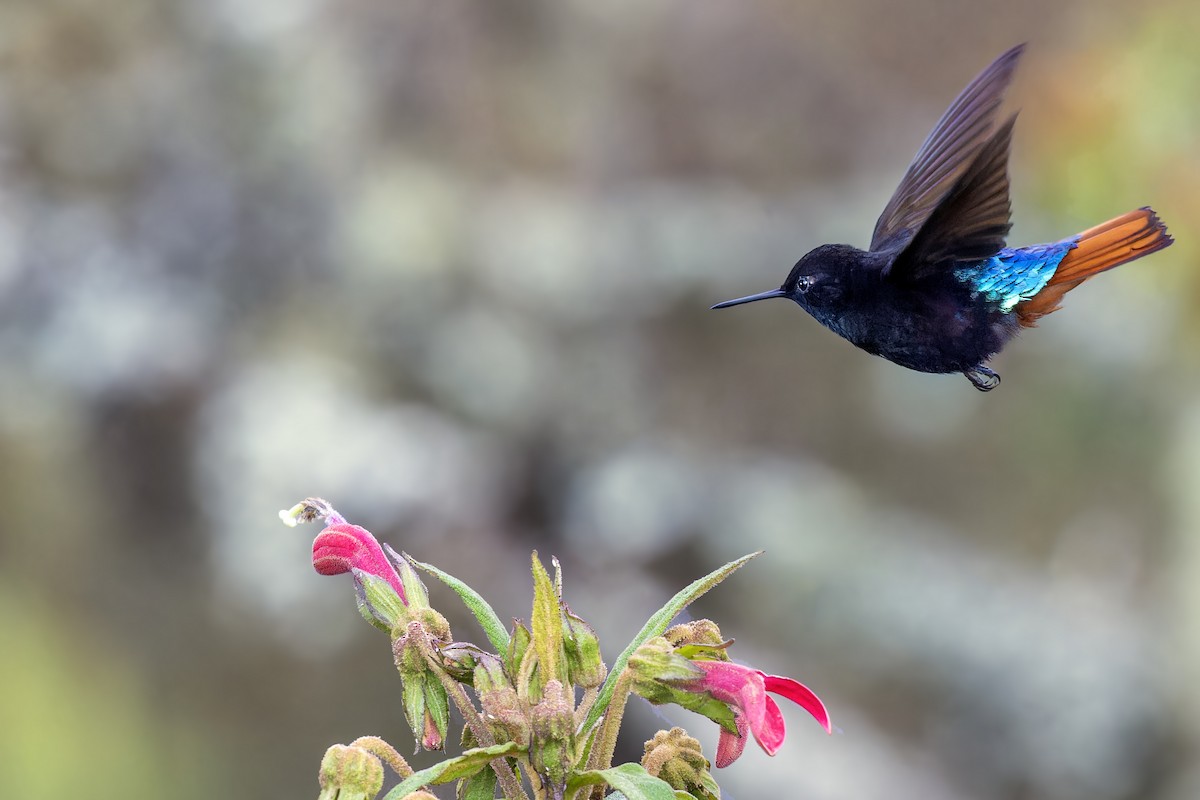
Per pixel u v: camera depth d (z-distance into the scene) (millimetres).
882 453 12805
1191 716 11516
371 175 12688
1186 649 11852
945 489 12656
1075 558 12375
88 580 11578
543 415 12086
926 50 13961
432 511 11266
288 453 11297
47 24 12289
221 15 12453
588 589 11438
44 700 11242
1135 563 12289
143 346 11461
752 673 2855
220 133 12352
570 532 11789
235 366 11750
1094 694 11508
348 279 12203
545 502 11898
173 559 11586
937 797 11078
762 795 10609
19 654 11359
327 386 11711
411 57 13047
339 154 12562
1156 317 12305
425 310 12250
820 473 12672
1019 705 11547
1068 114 11508
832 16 14266
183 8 12453
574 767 2805
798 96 14188
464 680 2990
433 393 12055
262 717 11289
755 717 2775
